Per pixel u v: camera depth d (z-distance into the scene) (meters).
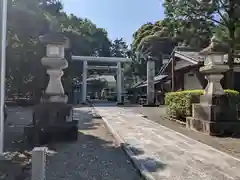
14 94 22.55
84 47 34.25
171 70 20.16
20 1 9.63
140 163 4.95
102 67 29.42
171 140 7.18
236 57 13.41
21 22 9.72
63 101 7.09
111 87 44.09
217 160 5.17
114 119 12.26
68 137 6.92
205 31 13.20
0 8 4.91
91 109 19.33
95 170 4.64
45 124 6.81
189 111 9.92
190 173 4.38
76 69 29.61
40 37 7.21
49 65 7.09
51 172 4.48
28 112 16.42
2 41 4.95
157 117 13.23
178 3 12.75
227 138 7.46
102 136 7.90
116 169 4.71
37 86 15.44
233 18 12.38
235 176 4.23
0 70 4.91
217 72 8.34
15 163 4.62
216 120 8.08
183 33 13.38
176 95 11.26
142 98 27.36
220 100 8.19
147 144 6.64
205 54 8.82
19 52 11.23
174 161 5.09
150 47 33.59
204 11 12.65
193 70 16.64
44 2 14.91
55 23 12.65
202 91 10.01
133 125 10.19
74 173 4.45
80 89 33.75
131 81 43.00
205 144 6.66
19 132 8.39
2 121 4.98
